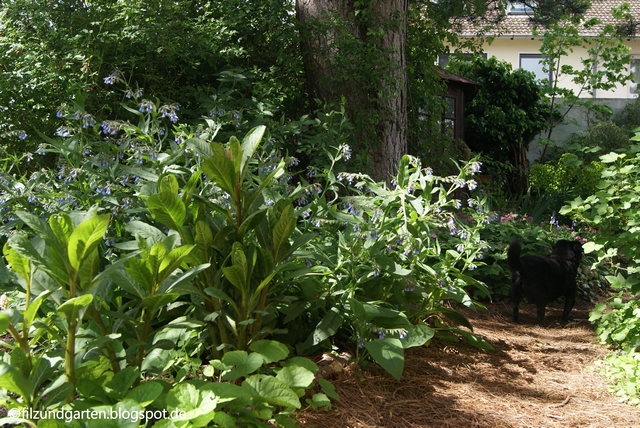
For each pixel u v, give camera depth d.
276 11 8.12
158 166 3.70
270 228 3.35
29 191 4.00
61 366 2.60
